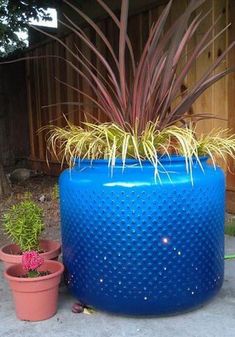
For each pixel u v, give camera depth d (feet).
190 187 7.45
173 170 7.50
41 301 7.80
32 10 20.66
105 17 19.57
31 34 25.39
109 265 7.59
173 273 7.56
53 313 8.03
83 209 7.72
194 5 7.77
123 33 8.09
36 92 26.27
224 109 14.75
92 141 7.95
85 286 7.97
